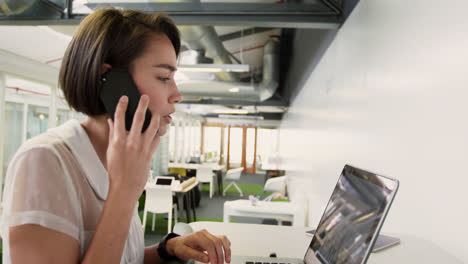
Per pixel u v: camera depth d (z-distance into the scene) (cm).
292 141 635
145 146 49
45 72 491
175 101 58
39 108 493
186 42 373
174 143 1077
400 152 117
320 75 321
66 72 54
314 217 316
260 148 1590
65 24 245
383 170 134
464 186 76
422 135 99
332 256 58
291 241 88
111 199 47
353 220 56
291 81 673
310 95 392
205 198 789
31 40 382
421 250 78
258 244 84
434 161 91
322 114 297
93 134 58
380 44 144
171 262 72
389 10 133
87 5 238
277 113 1147
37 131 491
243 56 770
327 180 259
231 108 902
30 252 41
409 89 111
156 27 57
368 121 157
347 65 208
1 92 405
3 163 419
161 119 57
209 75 649
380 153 138
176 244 72
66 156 50
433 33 95
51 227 43
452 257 73
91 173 53
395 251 77
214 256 67
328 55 279
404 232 111
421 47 103
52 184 45
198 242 70
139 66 54
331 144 248
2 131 408
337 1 224
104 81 52
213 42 384
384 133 134
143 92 54
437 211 89
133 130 48
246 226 104
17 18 239
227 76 550
